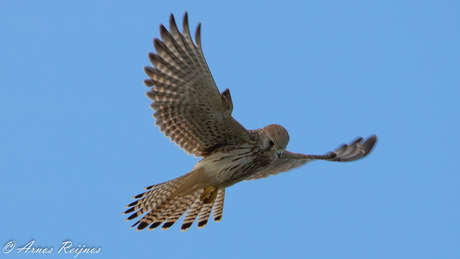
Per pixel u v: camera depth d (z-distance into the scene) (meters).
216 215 16.88
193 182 14.66
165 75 13.03
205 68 12.64
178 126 13.99
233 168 14.77
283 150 15.70
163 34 12.47
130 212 15.29
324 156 18.06
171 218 15.70
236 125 14.06
